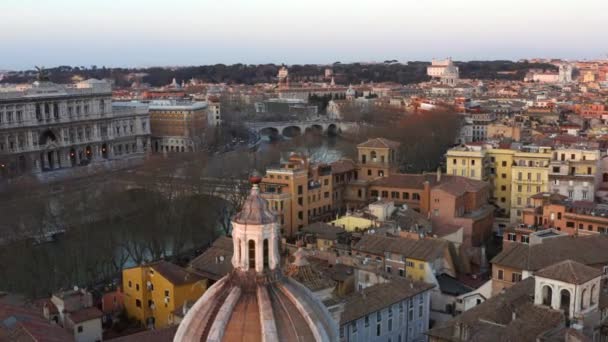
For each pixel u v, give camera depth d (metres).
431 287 112.69
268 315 45.25
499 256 117.75
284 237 163.62
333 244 141.00
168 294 119.12
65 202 195.38
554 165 179.38
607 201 170.00
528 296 94.31
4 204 184.88
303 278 93.38
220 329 45.25
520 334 79.50
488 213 174.25
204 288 122.81
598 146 199.75
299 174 177.00
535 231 142.00
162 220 178.88
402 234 138.88
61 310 107.56
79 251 155.00
